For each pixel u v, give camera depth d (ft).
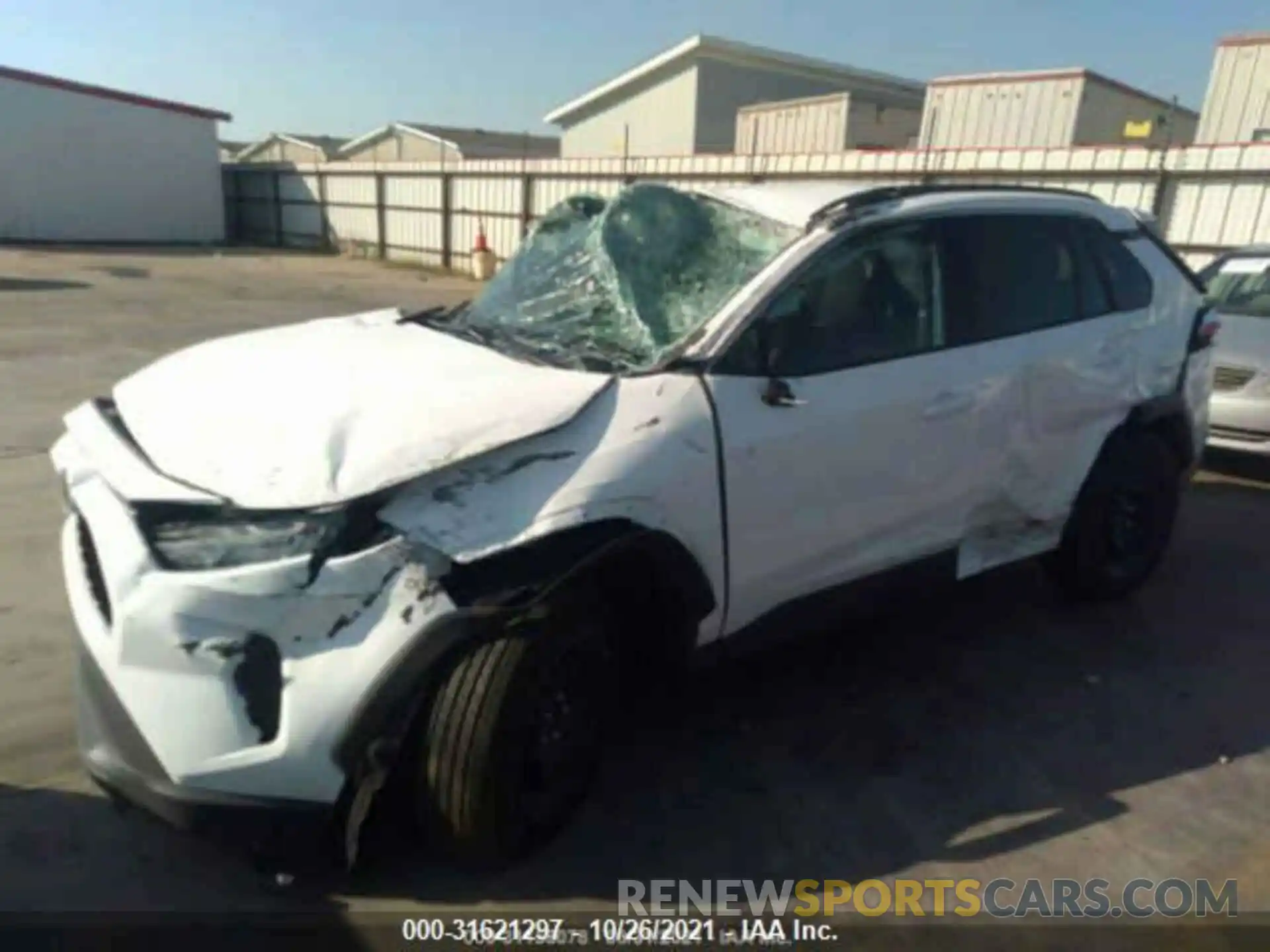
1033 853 8.07
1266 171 31.63
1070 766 9.38
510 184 69.51
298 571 6.35
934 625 12.50
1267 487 19.33
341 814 6.82
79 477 7.49
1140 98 48.24
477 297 11.48
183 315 41.45
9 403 22.72
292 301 49.26
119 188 89.25
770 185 10.86
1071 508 12.02
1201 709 10.57
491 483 6.96
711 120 92.53
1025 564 14.55
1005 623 12.62
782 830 8.23
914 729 9.94
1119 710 10.48
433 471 6.74
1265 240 32.09
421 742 7.05
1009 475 10.98
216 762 6.44
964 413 10.12
